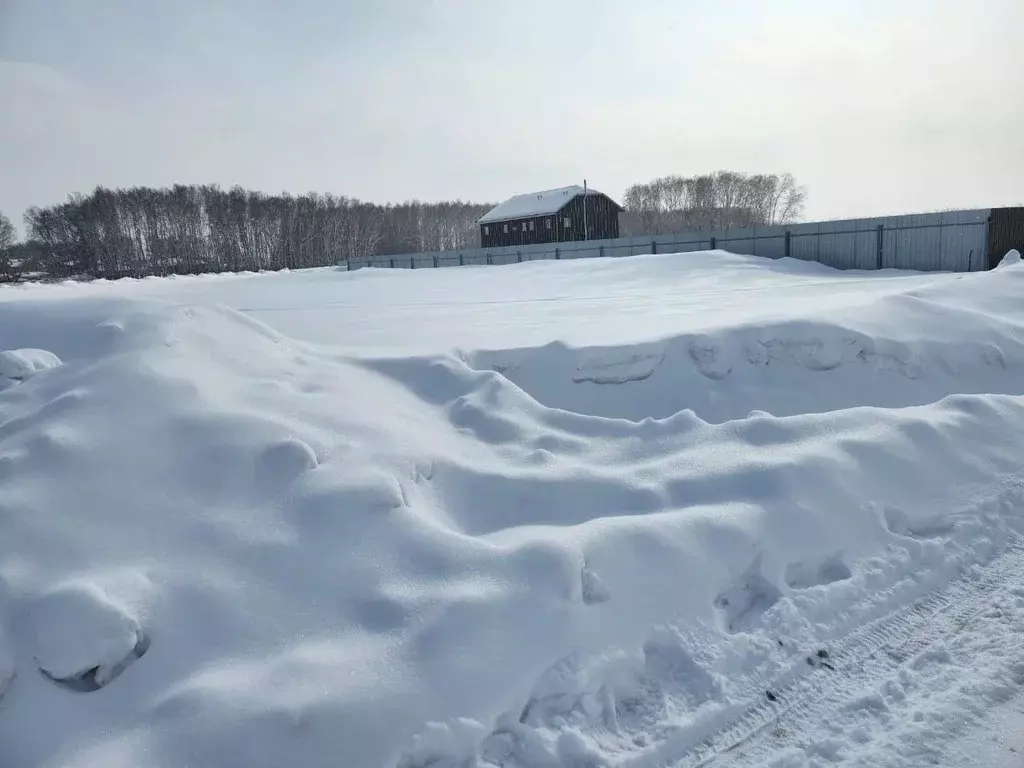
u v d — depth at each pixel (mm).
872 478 3781
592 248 30266
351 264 43125
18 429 3242
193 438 3307
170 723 2100
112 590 2455
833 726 2381
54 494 2865
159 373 3672
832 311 6395
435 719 2209
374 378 4734
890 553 3379
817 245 22234
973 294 7578
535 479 3543
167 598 2543
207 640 2447
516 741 2289
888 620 2988
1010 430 4531
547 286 17469
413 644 2414
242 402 3732
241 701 2148
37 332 4434
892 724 2367
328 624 2551
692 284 16250
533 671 2439
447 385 4801
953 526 3650
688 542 3047
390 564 2801
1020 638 2811
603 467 3793
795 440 3979
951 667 2654
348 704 2174
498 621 2527
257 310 12891
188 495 3035
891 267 20156
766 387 5695
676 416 4281
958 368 6066
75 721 2172
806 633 2867
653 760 2264
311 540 2889
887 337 6008
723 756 2277
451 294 15805
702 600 2910
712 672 2629
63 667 2256
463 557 2820
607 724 2410
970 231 18094
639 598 2803
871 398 5727
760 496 3426
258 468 3205
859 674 2650
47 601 2363
